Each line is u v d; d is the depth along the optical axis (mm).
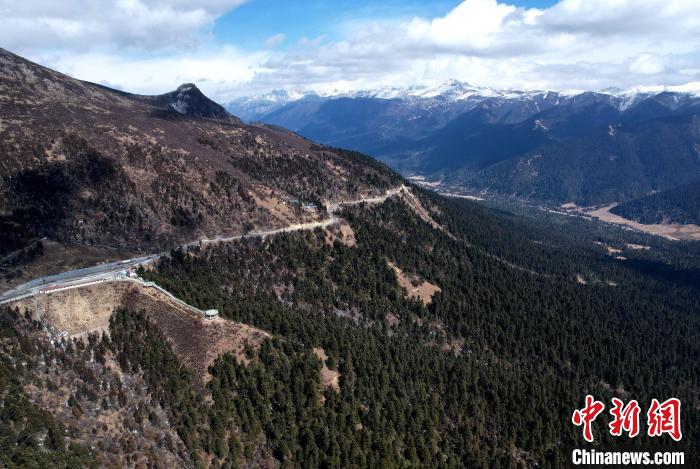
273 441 130250
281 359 146500
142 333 142625
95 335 138125
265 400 136625
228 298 172375
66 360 127250
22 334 129500
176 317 149500
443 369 181750
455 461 145375
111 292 151000
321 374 151250
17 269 160250
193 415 126625
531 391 182125
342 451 131500
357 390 150875
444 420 160500
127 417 121875
